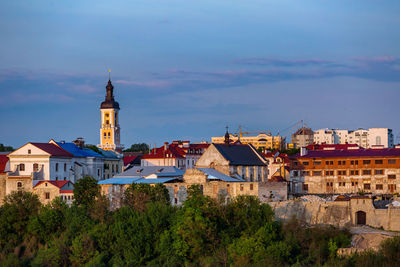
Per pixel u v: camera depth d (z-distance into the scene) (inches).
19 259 6299.2
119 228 6269.7
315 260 5757.9
